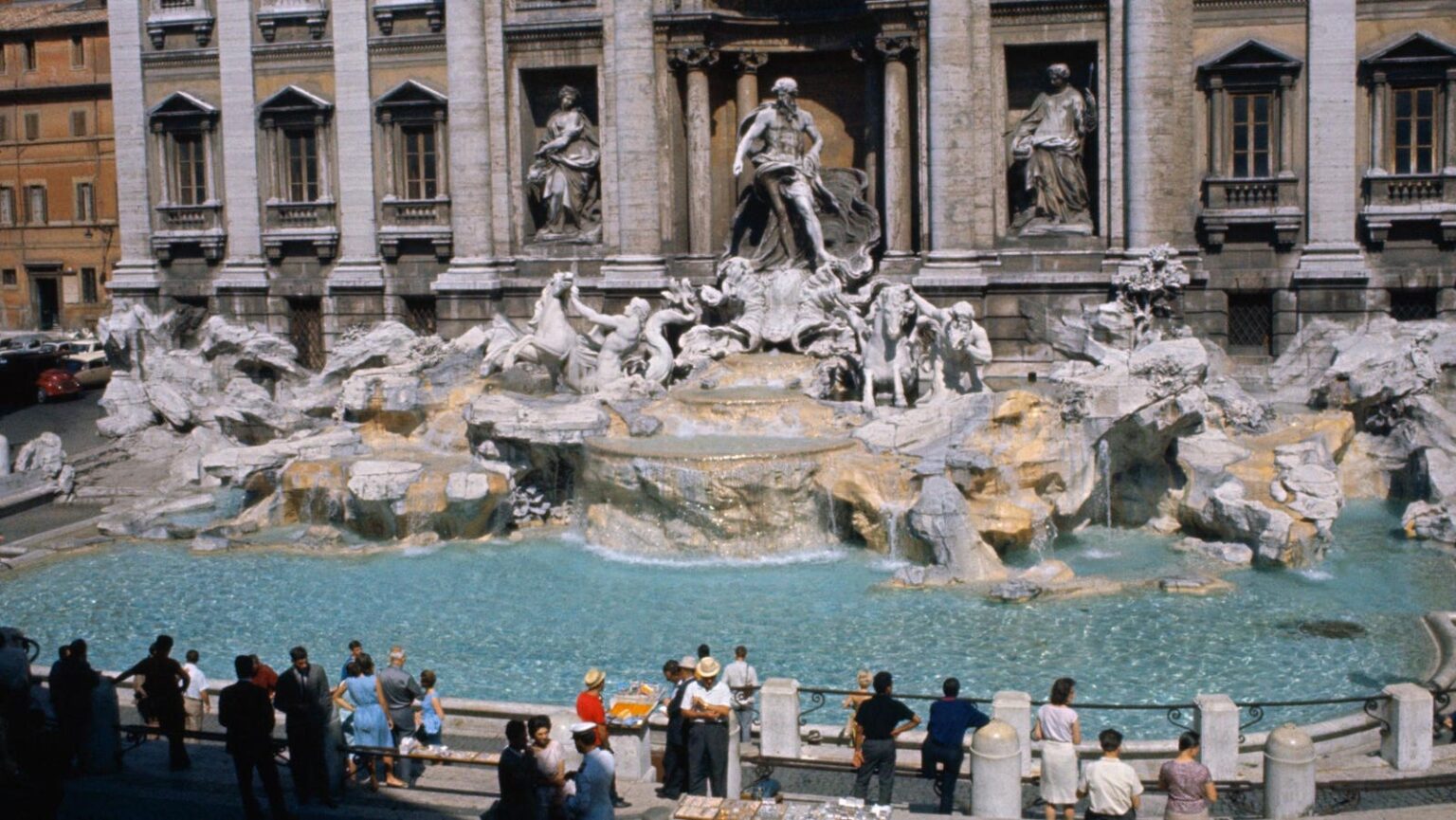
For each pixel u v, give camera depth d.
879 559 33.31
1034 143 43.28
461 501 35.47
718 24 45.31
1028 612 29.11
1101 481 35.69
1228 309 43.22
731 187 47.59
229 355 47.94
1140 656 26.45
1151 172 41.88
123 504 40.81
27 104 75.31
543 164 47.47
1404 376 37.78
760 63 46.31
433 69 48.12
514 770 16.80
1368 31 41.09
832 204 45.06
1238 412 38.25
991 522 32.75
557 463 37.72
